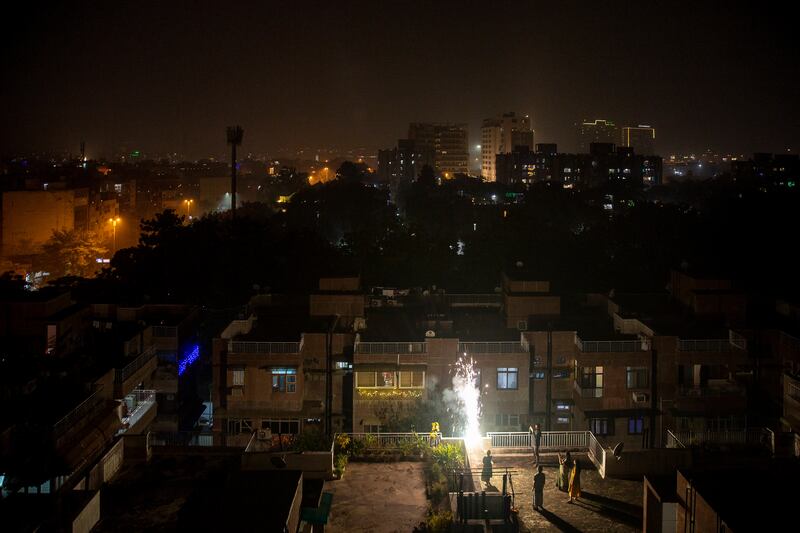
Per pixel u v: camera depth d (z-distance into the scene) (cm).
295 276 8012
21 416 3684
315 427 4731
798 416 4162
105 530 2739
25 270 11675
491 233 9362
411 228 9419
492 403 5081
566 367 5184
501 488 3181
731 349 5072
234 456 3428
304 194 16250
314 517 2730
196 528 2386
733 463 3244
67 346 5109
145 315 5850
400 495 3122
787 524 2189
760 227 9512
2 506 2547
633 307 5916
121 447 3322
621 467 3275
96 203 14688
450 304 6178
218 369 5072
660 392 5088
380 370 4975
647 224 9588
